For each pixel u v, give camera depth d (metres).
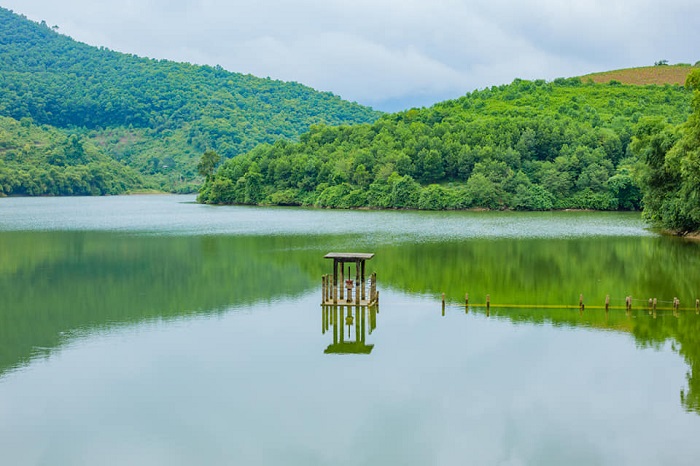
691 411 32.53
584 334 44.66
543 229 111.81
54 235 105.12
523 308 52.19
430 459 28.20
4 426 31.34
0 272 69.81
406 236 101.06
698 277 63.91
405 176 173.88
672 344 42.22
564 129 182.38
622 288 59.19
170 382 36.53
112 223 129.12
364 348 42.16
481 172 168.75
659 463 27.89
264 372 37.94
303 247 88.56
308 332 46.00
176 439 30.05
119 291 60.09
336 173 189.50
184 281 64.81
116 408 33.22
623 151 178.00
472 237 99.00
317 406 33.31
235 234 106.06
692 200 88.25
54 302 55.53
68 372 38.16
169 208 188.12
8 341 44.19
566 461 28.09
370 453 28.73
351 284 54.47
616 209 163.00
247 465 27.78
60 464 27.98
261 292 59.53
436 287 60.84
